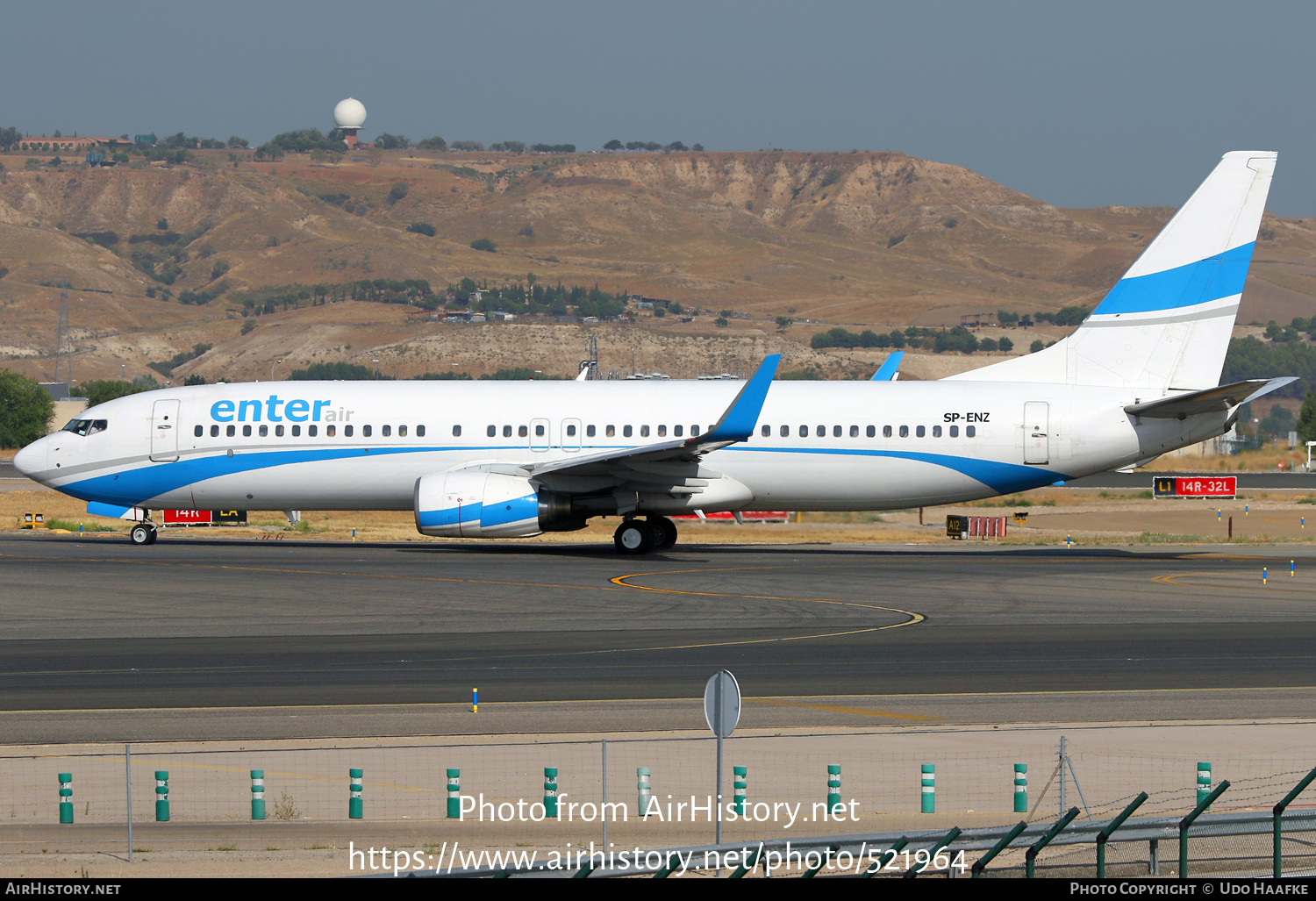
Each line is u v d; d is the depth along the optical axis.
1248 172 126.25
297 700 64.56
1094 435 127.06
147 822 44.69
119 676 70.88
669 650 78.81
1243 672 72.31
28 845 42.28
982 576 115.50
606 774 47.47
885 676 70.81
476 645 80.56
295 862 40.75
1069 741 54.91
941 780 49.34
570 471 126.62
